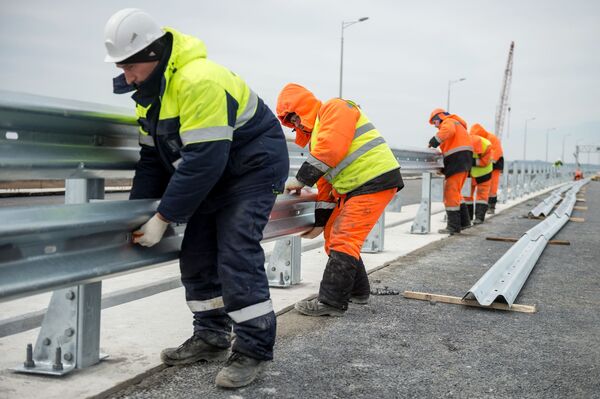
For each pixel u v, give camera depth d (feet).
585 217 44.39
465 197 36.88
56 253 7.85
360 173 14.32
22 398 8.84
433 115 31.04
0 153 7.82
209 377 10.27
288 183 13.94
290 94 14.35
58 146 8.68
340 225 14.49
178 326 12.94
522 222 38.91
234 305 9.81
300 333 13.06
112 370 10.14
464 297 15.33
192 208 8.98
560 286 18.70
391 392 9.81
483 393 9.85
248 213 9.77
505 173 57.31
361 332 13.24
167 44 8.71
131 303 14.97
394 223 34.73
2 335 12.59
